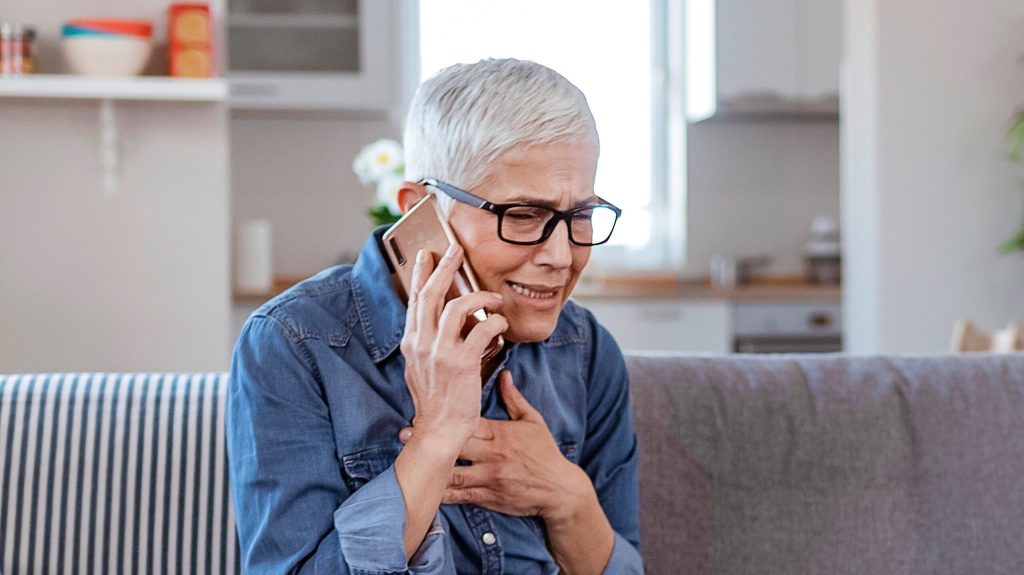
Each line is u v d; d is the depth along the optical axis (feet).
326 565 4.32
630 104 17.88
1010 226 13.24
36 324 10.46
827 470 6.18
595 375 5.37
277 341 4.57
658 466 6.11
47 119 10.37
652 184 18.04
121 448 5.75
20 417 5.76
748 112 16.84
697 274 18.02
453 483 4.74
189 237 10.62
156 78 9.93
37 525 5.62
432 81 4.57
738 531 6.08
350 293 4.84
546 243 4.35
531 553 4.85
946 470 6.23
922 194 13.19
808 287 16.69
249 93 16.06
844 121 14.01
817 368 6.52
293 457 4.45
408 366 4.42
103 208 10.50
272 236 17.47
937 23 13.12
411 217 4.48
